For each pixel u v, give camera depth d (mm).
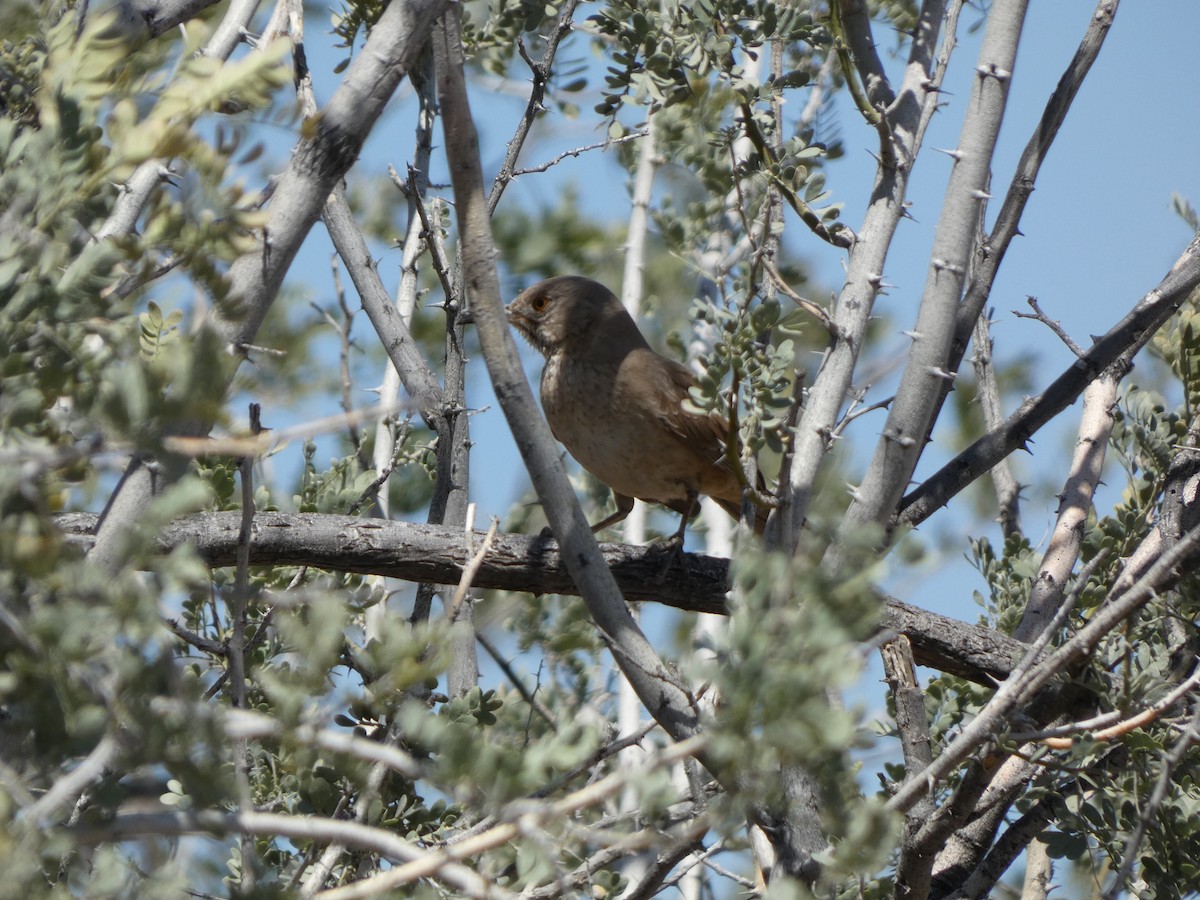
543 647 12828
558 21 11672
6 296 5258
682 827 7602
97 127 5398
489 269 7246
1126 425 11852
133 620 4633
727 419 7562
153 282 6125
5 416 5129
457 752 4883
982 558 12047
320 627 5215
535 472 7266
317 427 4965
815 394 7941
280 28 10867
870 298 8102
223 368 4723
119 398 4621
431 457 12719
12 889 4410
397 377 12164
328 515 9477
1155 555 9938
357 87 6539
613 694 12984
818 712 4531
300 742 4957
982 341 12539
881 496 7898
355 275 11836
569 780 6699
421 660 6633
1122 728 7125
